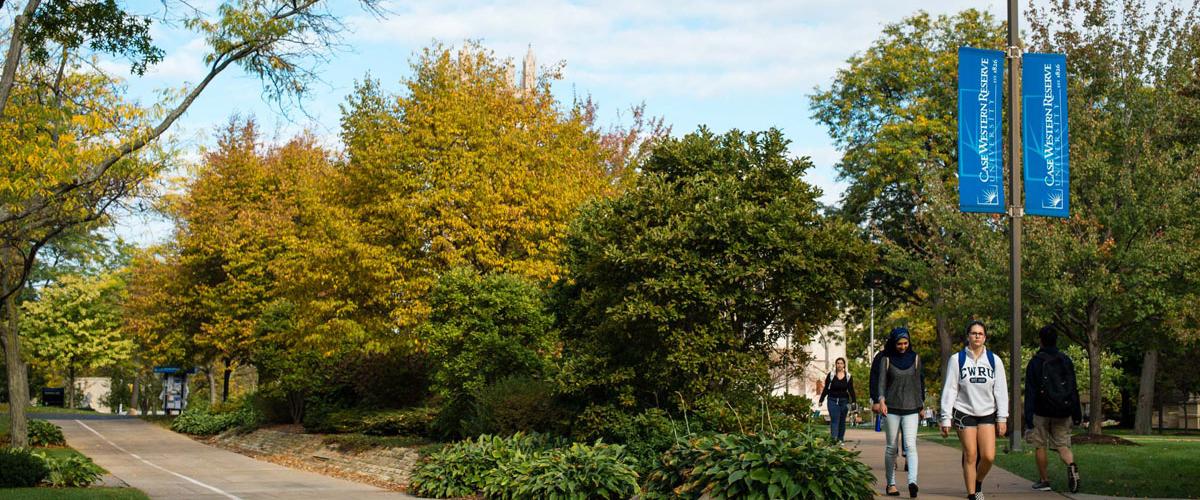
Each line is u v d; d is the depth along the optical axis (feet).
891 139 119.24
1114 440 68.28
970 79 54.75
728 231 51.65
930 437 88.53
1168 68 75.77
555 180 96.99
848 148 129.18
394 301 91.97
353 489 65.98
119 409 280.72
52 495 54.24
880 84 128.77
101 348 216.33
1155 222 72.64
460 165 91.20
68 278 211.82
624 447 52.37
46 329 213.25
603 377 55.36
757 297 52.08
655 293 51.47
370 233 92.07
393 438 82.79
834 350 212.02
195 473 78.54
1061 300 72.38
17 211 59.16
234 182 144.87
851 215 127.65
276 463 90.07
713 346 51.62
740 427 46.19
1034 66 54.80
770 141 56.39
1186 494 39.88
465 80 101.50
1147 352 123.34
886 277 128.47
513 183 94.27
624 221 54.13
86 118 60.34
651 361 53.42
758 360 52.90
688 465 44.01
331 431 96.43
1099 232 77.20
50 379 276.82
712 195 53.72
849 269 52.90
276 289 111.96
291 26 55.83
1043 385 40.75
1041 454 41.19
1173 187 71.20
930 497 39.70
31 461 62.64
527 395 65.36
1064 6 80.94
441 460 62.18
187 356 151.02
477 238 89.81
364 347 92.43
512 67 107.14
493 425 66.23
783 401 54.24
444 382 75.00
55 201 60.54
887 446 40.98
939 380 173.78
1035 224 74.54
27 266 65.00
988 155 54.49
